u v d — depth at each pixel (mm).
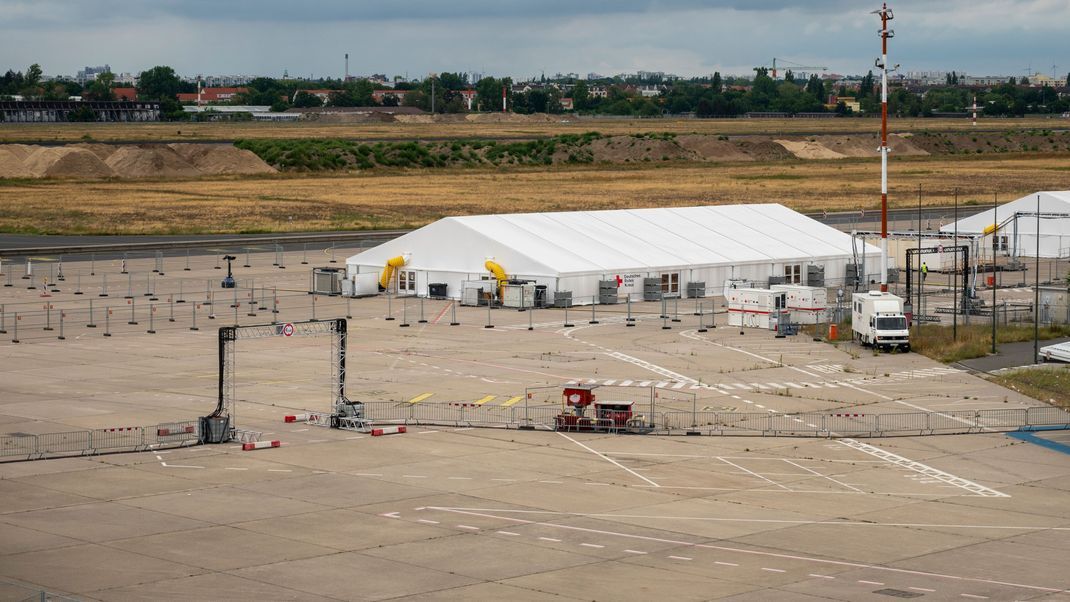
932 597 50938
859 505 65688
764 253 160000
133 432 81188
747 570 54500
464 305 142375
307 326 88312
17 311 136125
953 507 65438
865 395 94625
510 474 71562
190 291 151875
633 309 140500
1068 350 107375
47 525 61000
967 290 137375
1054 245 186250
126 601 50031
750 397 93375
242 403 90438
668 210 174750
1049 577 53812
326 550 57188
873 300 115312
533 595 51062
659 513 63688
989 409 89125
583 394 83062
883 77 125938
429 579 53094
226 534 59656
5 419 84688
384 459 74875
